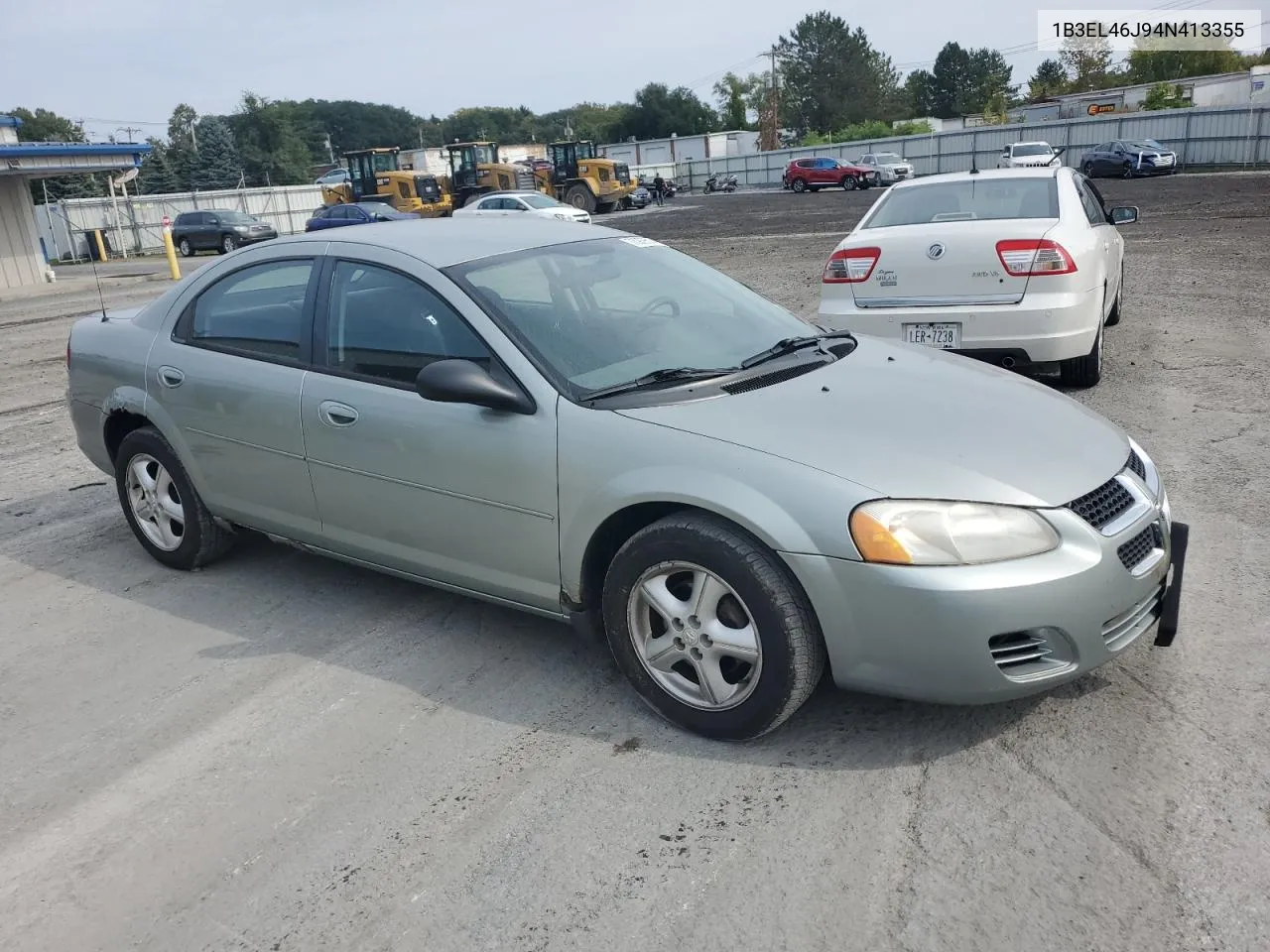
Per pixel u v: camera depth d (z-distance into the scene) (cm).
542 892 253
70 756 328
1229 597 381
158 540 479
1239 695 316
